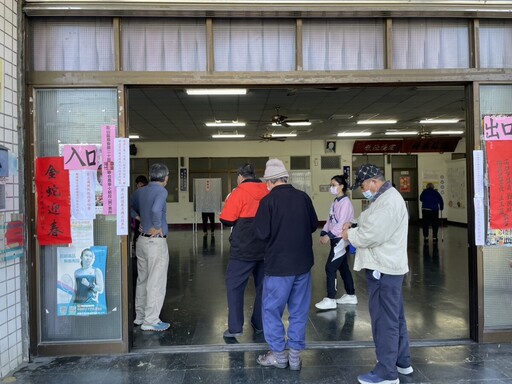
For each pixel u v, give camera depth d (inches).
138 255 156.3
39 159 126.4
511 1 131.6
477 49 134.3
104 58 129.9
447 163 578.6
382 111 359.6
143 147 571.5
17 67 121.0
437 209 383.6
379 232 101.7
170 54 131.7
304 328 116.7
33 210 125.6
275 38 134.0
